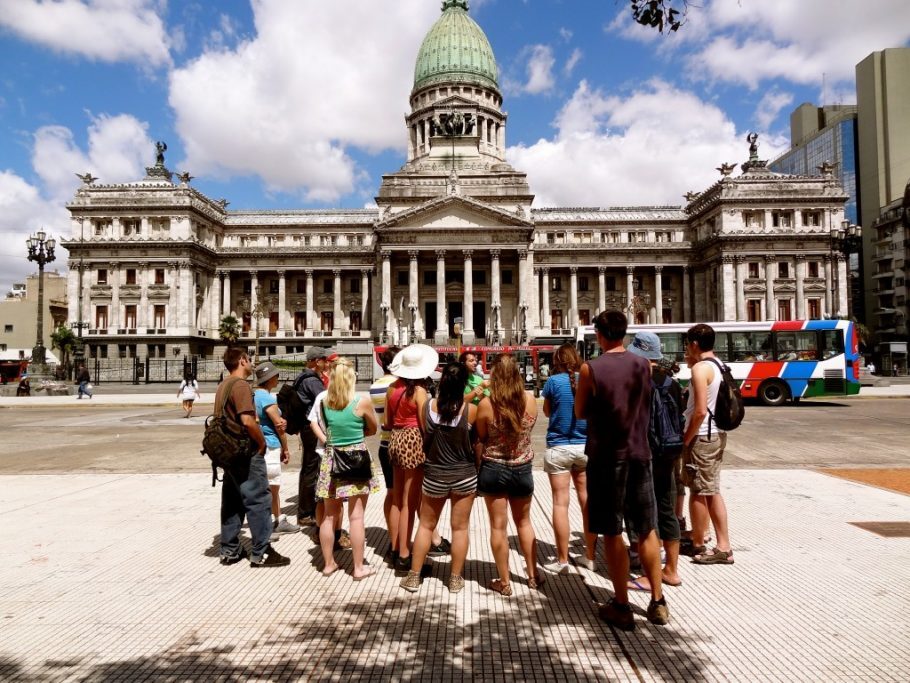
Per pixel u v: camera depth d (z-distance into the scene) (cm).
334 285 9788
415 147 10931
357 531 863
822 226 8569
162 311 8781
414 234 8219
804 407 3662
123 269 8844
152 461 1880
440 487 800
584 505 905
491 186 8931
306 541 1060
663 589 800
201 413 3641
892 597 757
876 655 609
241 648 636
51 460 1916
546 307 9550
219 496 1348
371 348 7081
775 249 8531
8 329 10931
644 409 720
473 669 591
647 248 9469
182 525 1116
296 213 10212
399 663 604
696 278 9519
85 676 576
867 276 11588
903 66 11362
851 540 991
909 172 11138
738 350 3862
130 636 664
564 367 934
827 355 3756
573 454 880
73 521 1141
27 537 1038
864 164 11794
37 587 810
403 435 891
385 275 8200
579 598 780
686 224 9838
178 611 734
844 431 2505
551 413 917
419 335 8081
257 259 9606
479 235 8212
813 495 1308
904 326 10269
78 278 8794
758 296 8556
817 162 13362
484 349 5553
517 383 795
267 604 759
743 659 606
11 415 3712
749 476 1521
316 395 1140
